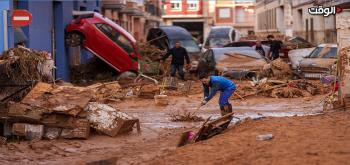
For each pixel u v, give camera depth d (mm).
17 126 18844
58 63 39312
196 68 40094
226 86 20828
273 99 29078
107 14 62062
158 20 108188
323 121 17125
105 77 41188
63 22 39500
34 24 33562
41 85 19641
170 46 50562
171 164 13258
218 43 64312
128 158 15406
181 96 31016
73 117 18969
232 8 126562
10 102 19047
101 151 17125
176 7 125562
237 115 23531
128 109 26453
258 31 107438
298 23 72000
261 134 15445
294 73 35844
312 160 11797
